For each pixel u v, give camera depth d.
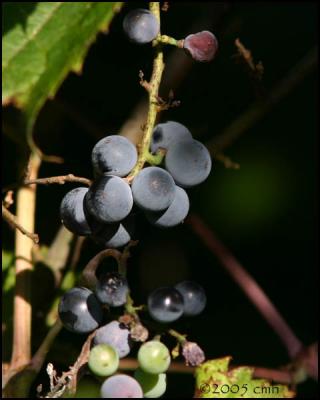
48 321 0.54
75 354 0.53
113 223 0.42
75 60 0.51
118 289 0.43
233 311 0.59
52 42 0.51
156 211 0.42
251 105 0.56
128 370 0.51
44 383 0.52
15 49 0.52
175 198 0.43
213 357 0.57
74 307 0.43
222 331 0.58
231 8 0.59
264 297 0.56
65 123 0.59
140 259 0.59
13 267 0.55
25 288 0.51
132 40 0.44
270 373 0.51
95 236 0.43
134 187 0.42
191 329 0.58
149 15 0.44
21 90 0.51
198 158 0.43
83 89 0.59
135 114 0.57
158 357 0.43
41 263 0.55
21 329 0.50
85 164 0.58
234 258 0.57
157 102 0.44
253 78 0.54
